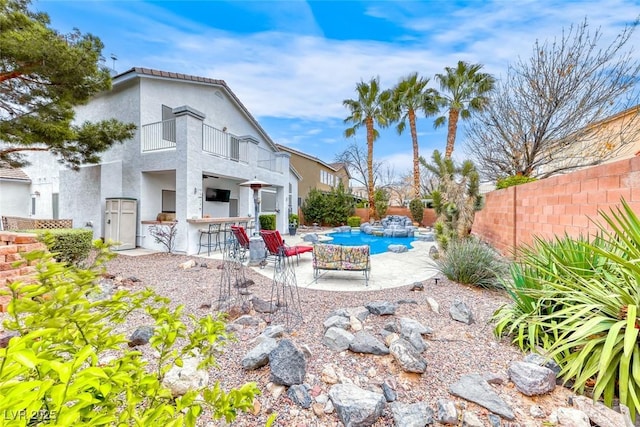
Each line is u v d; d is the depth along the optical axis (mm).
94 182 10258
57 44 5961
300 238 14117
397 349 2480
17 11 5965
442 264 6125
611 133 8773
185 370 2178
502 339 2990
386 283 5789
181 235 9180
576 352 2312
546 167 10789
